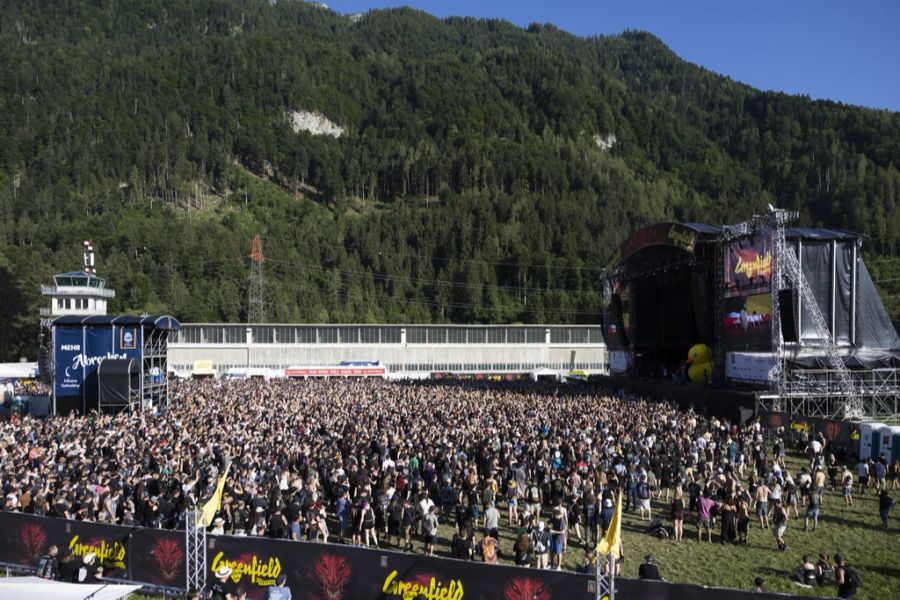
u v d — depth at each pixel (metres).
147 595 17.66
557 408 43.59
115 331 50.12
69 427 35.94
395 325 110.44
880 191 195.50
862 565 20.69
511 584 15.35
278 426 34.88
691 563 20.83
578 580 14.97
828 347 46.25
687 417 40.06
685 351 71.50
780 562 20.92
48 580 14.93
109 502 20.81
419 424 35.59
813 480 24.20
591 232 190.62
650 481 26.97
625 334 73.56
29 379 74.94
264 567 17.05
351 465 25.09
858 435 33.78
